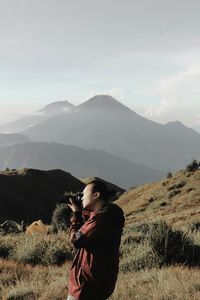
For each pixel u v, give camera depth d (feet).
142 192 213.87
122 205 212.02
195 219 102.47
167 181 200.34
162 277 29.71
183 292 25.36
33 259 48.34
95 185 15.06
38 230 86.94
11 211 304.91
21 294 30.53
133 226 59.06
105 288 14.51
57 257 47.60
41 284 33.14
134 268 38.22
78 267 14.76
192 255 38.55
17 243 54.85
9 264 43.14
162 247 38.63
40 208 343.67
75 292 14.55
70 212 85.15
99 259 14.32
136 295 26.40
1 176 368.68
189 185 180.24
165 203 167.84
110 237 14.39
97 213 14.64
